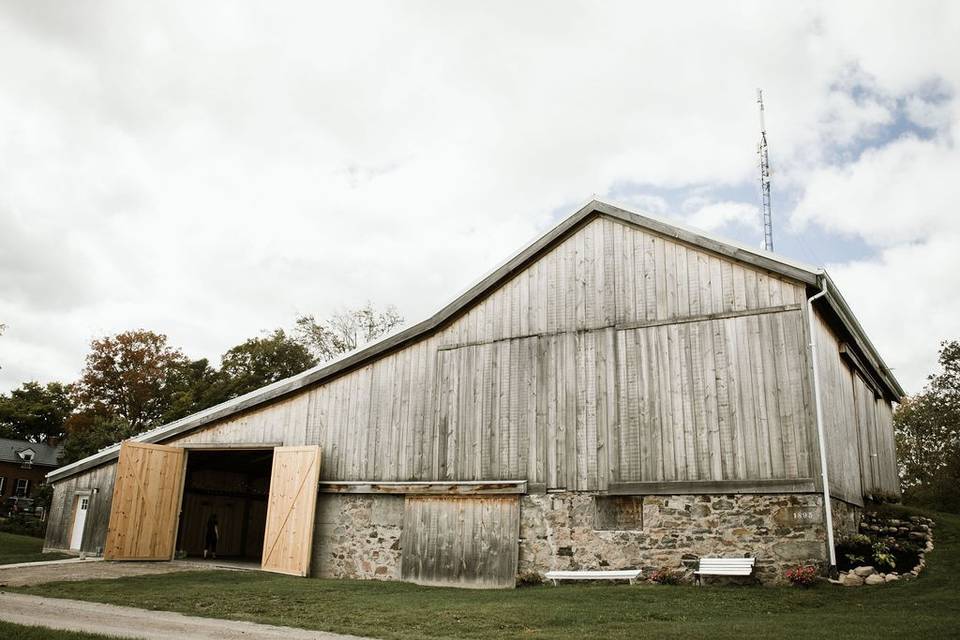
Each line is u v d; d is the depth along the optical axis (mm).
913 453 37625
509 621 10031
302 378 18859
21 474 52750
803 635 8469
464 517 15797
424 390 17125
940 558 13602
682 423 13883
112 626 9711
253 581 15258
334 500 17625
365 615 10758
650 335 14680
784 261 13531
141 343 52188
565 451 14961
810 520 12375
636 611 10406
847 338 16344
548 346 15797
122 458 19469
